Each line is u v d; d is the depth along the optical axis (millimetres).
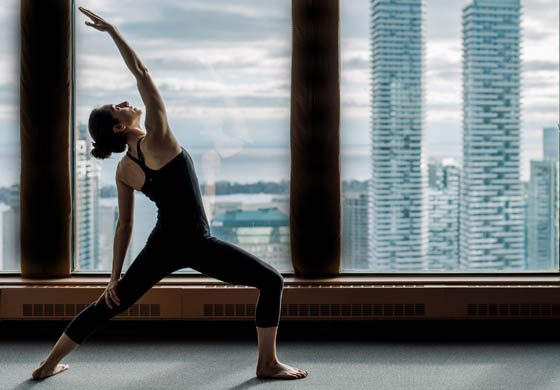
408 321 3352
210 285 3355
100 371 2729
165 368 2771
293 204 3482
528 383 2543
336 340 3256
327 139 3445
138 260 2439
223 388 2477
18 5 3494
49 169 3441
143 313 3291
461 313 3266
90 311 2521
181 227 2365
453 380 2584
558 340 3242
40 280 3441
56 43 3398
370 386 2502
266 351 2586
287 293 3273
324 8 3406
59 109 3424
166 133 2293
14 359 2916
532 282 3354
